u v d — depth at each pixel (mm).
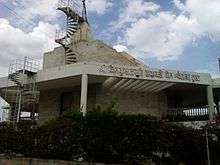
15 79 27266
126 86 27969
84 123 18234
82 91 24422
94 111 18625
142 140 17516
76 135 18094
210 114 26578
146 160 17328
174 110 29672
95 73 24969
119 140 17656
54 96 30406
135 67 25891
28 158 17969
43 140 18625
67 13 30953
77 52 31922
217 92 31000
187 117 28172
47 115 30219
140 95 29453
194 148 17828
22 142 19141
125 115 18234
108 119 18031
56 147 18234
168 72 26562
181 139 17828
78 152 17906
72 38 32531
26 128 19531
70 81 27094
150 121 17953
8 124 20188
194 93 32062
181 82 26828
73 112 19156
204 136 18234
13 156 18688
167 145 17547
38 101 32000
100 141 17719
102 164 16906
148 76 25953
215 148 18172
